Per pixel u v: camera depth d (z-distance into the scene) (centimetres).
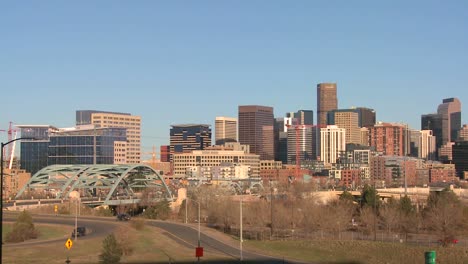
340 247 12900
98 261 9888
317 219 17488
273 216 17588
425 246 13238
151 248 11756
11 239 12288
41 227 14662
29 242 12188
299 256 11731
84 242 12038
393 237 16162
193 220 19525
